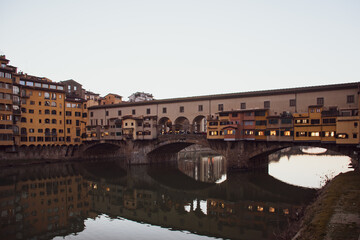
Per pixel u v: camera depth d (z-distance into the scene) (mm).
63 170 70000
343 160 87562
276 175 59156
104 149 96125
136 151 76688
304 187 47844
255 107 59438
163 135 72188
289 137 53844
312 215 23938
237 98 61844
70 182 56688
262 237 27578
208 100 66000
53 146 83062
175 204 41844
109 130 82438
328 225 19688
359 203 24281
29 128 77250
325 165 74188
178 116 70938
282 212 34906
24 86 75875
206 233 29656
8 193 46656
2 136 68312
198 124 75688
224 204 40531
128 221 34312
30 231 30484
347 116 47219
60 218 35188
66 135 86000
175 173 67500
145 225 32812
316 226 20047
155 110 75312
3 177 59594
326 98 51344
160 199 44812
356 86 48031
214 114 64938
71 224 33031
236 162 59750
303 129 52375
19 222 33312
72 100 88375
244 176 57969
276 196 42844
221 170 73250
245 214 35281
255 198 42375
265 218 33094
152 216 36312
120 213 37656
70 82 110000
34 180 57625
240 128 59406
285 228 28031
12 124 71188
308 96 53250
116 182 57562
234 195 44906
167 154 85438
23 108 76188
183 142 68812
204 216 35750
